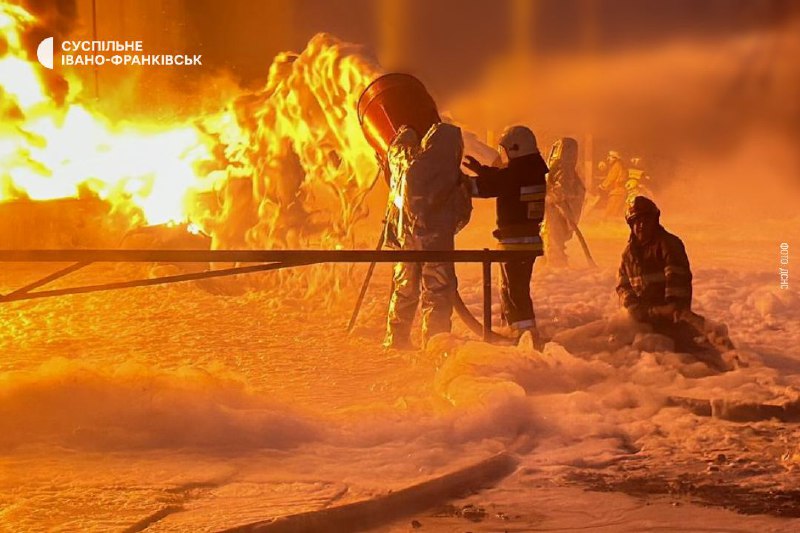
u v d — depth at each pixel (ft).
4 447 30.58
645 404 37.06
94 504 25.85
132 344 48.44
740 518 25.94
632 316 45.24
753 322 54.85
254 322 54.39
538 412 34.47
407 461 30.09
